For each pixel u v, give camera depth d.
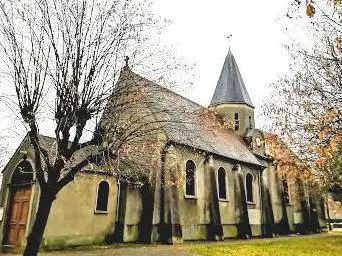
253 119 36.16
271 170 32.44
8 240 17.70
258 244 20.25
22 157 18.58
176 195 20.28
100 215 19.36
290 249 18.28
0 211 18.50
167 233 19.38
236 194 25.70
